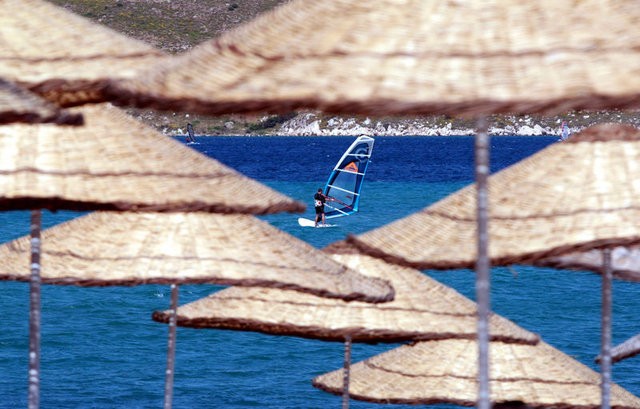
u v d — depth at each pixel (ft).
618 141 112.98
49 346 364.58
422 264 103.50
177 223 131.75
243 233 131.64
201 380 321.93
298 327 144.05
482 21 79.30
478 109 73.15
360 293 124.77
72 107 110.63
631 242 99.60
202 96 75.92
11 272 129.49
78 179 111.55
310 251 133.18
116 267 127.24
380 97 73.77
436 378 159.22
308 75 76.69
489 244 102.99
